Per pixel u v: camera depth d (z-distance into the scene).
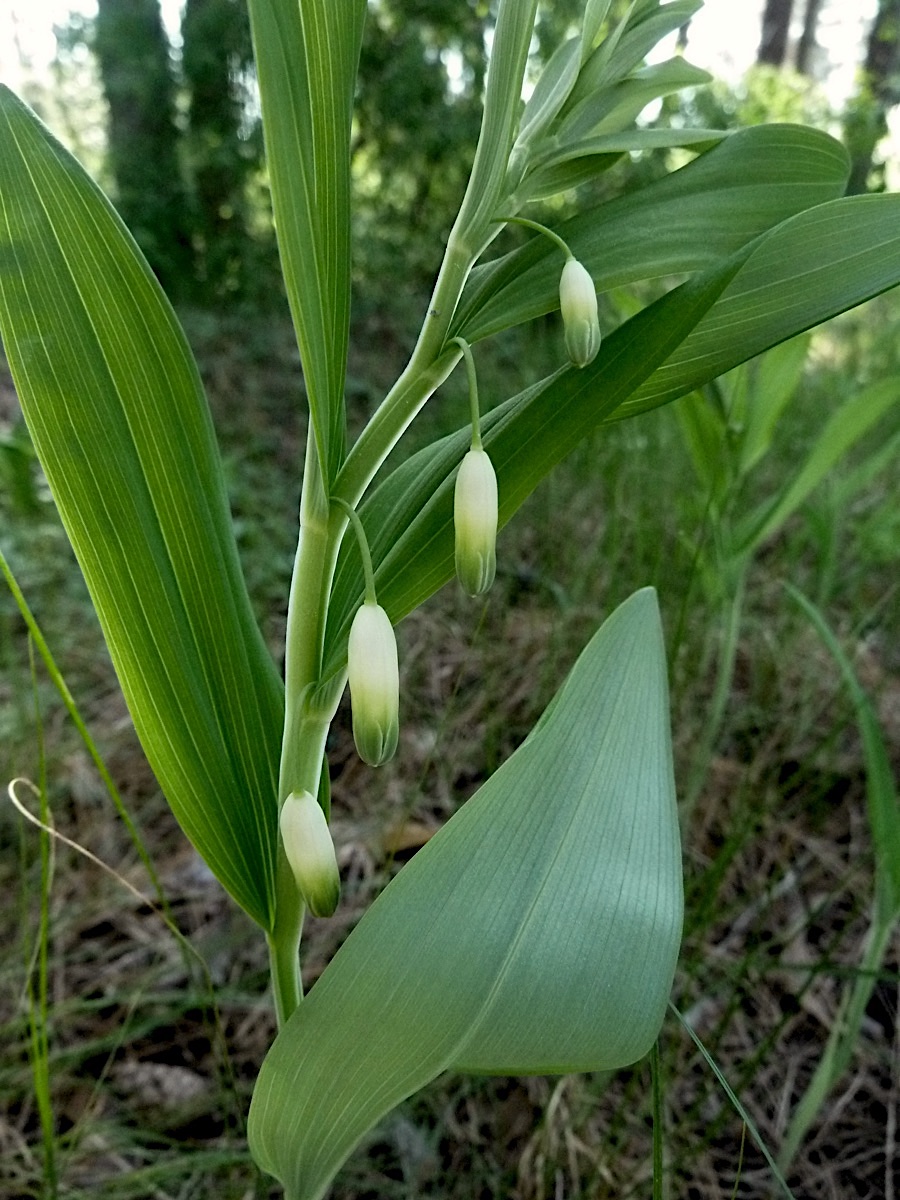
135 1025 0.20
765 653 0.29
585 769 0.10
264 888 0.12
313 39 0.09
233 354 0.59
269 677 0.12
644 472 0.32
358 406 0.53
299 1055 0.09
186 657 0.11
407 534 0.11
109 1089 0.19
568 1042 0.08
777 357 0.20
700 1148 0.16
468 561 0.10
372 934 0.09
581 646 0.27
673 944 0.09
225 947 0.22
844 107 0.76
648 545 0.30
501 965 0.08
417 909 0.09
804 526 0.31
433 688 0.30
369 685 0.09
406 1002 0.08
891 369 0.40
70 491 0.10
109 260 0.10
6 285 0.10
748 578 0.34
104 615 0.11
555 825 0.09
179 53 0.68
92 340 0.10
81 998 0.21
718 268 0.09
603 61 0.11
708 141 0.12
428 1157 0.17
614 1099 0.19
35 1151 0.18
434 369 0.10
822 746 0.23
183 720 0.11
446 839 0.09
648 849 0.09
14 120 0.10
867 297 0.10
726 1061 0.20
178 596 0.11
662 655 0.11
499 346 0.50
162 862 0.25
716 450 0.21
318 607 0.11
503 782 0.09
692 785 0.23
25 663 0.31
